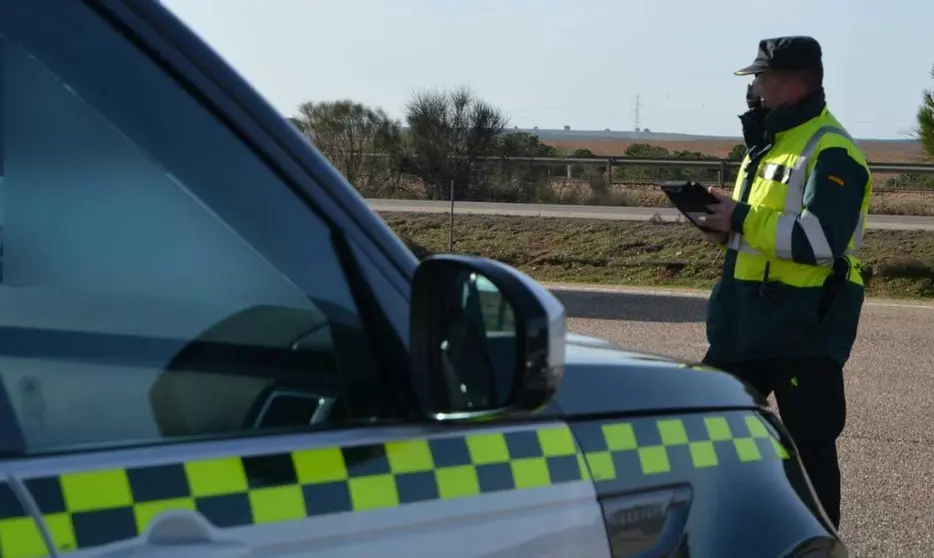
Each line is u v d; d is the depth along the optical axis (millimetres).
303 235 1724
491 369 1628
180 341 1687
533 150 27281
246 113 1676
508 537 1741
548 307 1596
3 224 1672
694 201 3801
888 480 5727
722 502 2041
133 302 1675
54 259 1671
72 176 1667
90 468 1475
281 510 1565
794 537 2100
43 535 1407
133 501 1478
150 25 1619
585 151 32969
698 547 1968
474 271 1626
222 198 1688
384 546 1622
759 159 3928
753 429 2209
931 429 6758
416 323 1645
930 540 4902
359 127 25062
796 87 3787
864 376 8352
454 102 24875
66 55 1605
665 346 9609
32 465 1458
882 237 17141
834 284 3770
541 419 1870
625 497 1903
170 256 1693
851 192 3689
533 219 19141
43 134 1655
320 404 1733
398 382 1724
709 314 4086
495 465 1770
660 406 2064
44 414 1583
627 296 12977
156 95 1634
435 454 1719
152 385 1654
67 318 1641
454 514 1698
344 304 1739
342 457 1639
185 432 1652
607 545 1856
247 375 1719
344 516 1606
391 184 25016
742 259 3889
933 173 27688
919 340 10141
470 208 21953
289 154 1706
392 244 1780
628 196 24422
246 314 1718
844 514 5207
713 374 2277
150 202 1678
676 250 16812
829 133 3736
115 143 1656
